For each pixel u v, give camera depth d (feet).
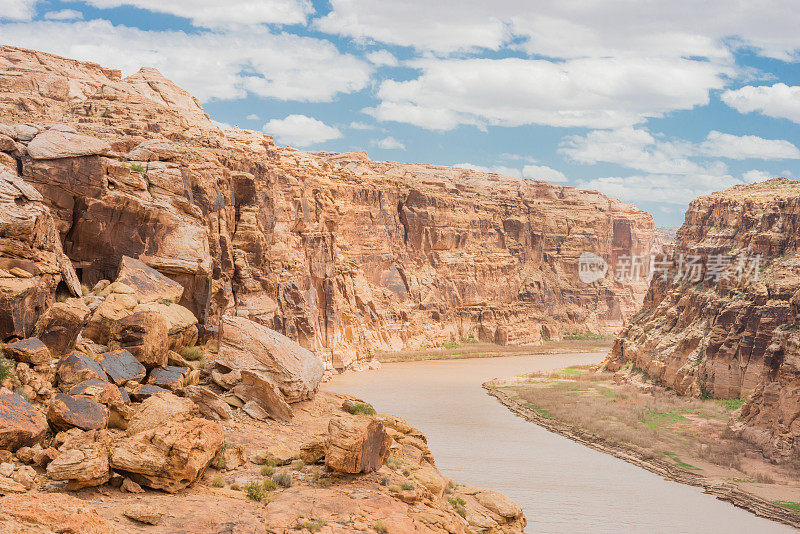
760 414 218.59
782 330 231.91
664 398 290.35
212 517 57.52
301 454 78.07
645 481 180.34
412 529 63.46
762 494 168.86
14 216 80.12
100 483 59.93
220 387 94.27
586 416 251.60
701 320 317.42
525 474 178.29
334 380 336.90
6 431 60.64
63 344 77.77
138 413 69.36
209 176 166.30
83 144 104.99
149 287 102.27
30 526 46.06
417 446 96.99
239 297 208.54
